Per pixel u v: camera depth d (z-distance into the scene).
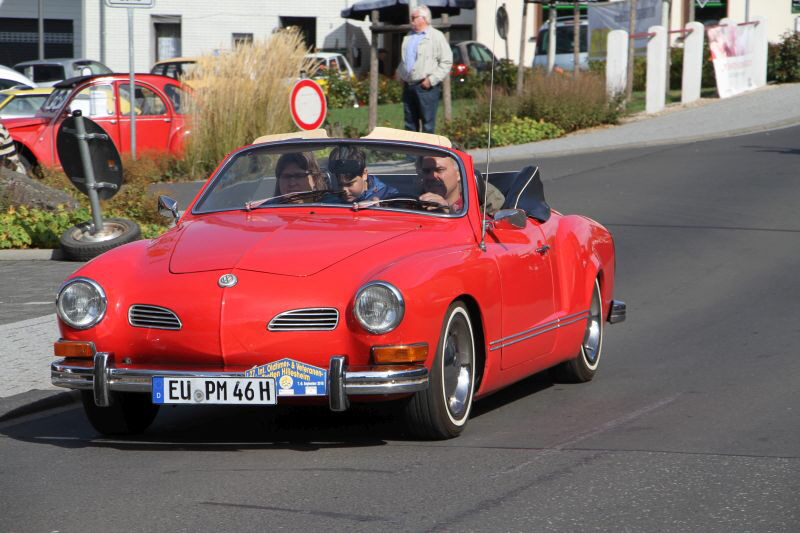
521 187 11.86
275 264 9.47
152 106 32.56
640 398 11.52
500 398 11.84
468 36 70.00
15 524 7.59
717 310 16.09
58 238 20.81
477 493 8.12
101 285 9.52
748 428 10.05
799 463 8.82
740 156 32.06
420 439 9.85
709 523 7.41
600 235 13.01
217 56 32.28
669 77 52.12
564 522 7.45
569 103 40.09
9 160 23.59
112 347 9.48
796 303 16.36
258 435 10.21
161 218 22.86
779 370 12.57
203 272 9.49
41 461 9.38
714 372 12.61
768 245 20.83
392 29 38.34
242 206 11.14
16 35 76.12
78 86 31.94
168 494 8.22
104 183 19.91
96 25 73.12
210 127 31.73
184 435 10.34
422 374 9.11
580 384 12.45
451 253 9.85
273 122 32.03
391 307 8.96
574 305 11.98
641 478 8.46
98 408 10.02
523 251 10.99
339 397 8.93
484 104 40.38
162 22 73.25
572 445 9.56
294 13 72.81
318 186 11.10
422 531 7.29
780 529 7.29
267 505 7.89
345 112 48.88
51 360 12.88
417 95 30.38
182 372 9.14
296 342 9.08
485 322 10.05
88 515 7.76
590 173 30.33
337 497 8.07
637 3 47.75
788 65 51.31
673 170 30.16
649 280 18.39
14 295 16.88
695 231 22.38
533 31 67.75
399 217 10.66
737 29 48.41
